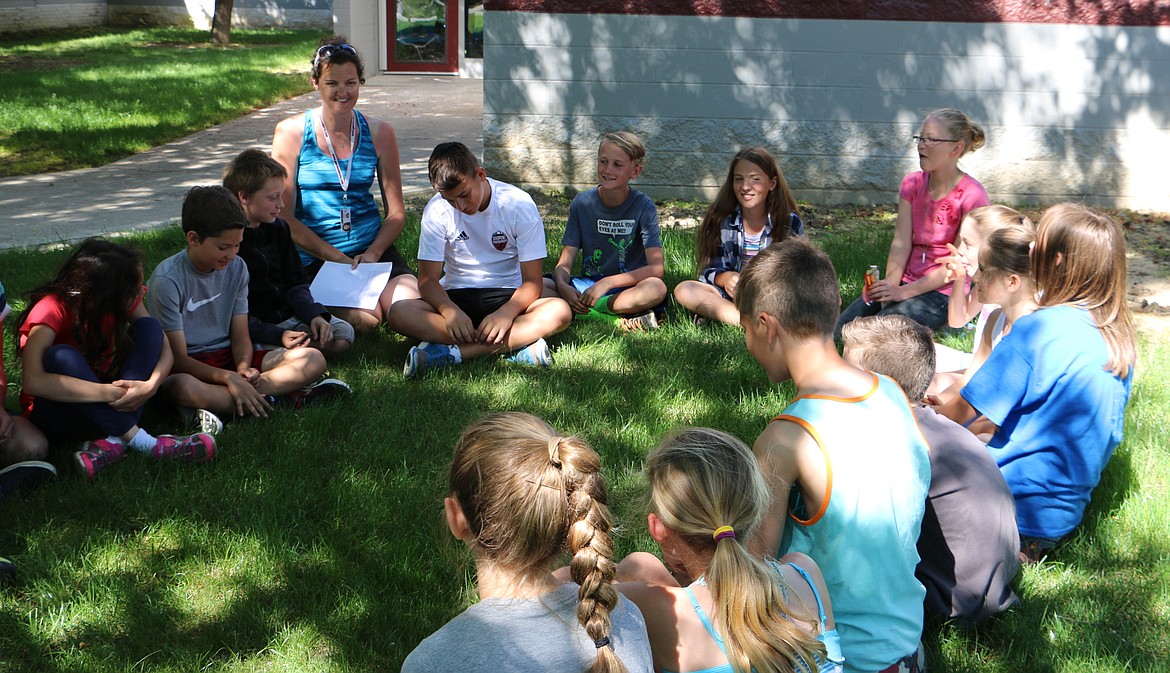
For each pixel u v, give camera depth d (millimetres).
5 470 3721
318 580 3312
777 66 8898
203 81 15297
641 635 1983
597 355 5262
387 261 5938
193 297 4535
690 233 7645
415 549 3486
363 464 4078
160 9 26609
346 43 5766
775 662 1980
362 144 5914
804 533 2512
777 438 2479
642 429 4379
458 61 17938
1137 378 4949
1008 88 8820
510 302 5219
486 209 5273
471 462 1963
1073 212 3381
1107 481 3928
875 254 7027
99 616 3082
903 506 2498
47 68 17328
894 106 8906
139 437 3998
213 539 3508
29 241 7273
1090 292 3383
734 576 1996
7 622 3043
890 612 2510
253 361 4785
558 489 1899
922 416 3070
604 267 5859
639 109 9117
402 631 3076
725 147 9133
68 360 3900
